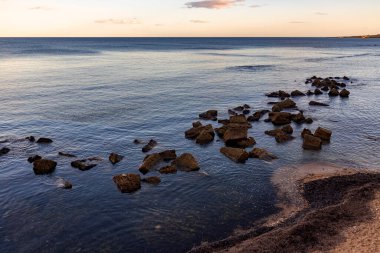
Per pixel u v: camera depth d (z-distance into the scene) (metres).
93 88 54.91
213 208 18.86
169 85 58.88
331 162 25.38
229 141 28.89
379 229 15.67
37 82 60.16
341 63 106.25
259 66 94.88
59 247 15.62
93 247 15.64
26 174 23.16
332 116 38.84
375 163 25.17
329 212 17.00
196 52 164.38
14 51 154.50
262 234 15.88
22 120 36.00
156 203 19.44
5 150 26.81
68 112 39.53
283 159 25.97
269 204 19.19
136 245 15.77
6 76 67.25
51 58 116.88
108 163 25.05
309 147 28.17
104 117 37.62
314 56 139.50
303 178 22.33
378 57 131.12
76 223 17.45
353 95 51.53
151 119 37.12
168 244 15.83
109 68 85.31
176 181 22.14
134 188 20.89
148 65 94.38
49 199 19.88
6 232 16.62
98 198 19.98
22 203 19.42
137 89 54.56
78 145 28.92
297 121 35.84
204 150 27.81
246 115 38.97
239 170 23.92
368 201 18.20
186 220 17.73
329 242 14.86
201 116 37.69
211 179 22.48
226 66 94.31
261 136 31.34
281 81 65.88
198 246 15.60
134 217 18.02
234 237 15.96
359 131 33.12
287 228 16.12
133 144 29.23
